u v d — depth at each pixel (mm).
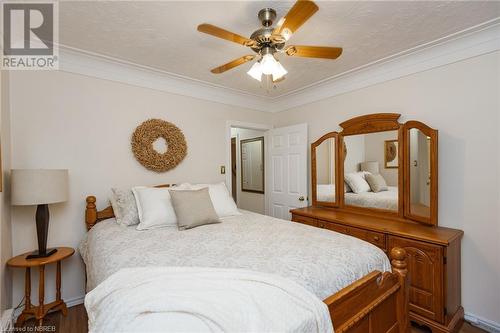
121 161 2719
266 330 817
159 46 2270
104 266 1424
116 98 2699
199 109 3357
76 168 2451
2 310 1825
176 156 3049
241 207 5195
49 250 2158
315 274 1236
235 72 2873
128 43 2209
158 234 1967
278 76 1857
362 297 1180
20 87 2176
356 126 2906
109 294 1022
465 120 2162
